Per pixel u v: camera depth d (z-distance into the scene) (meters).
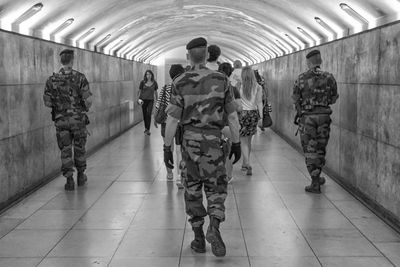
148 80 14.66
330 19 8.48
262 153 10.84
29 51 7.13
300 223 5.61
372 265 4.38
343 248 4.80
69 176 7.27
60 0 7.51
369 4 6.32
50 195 7.00
